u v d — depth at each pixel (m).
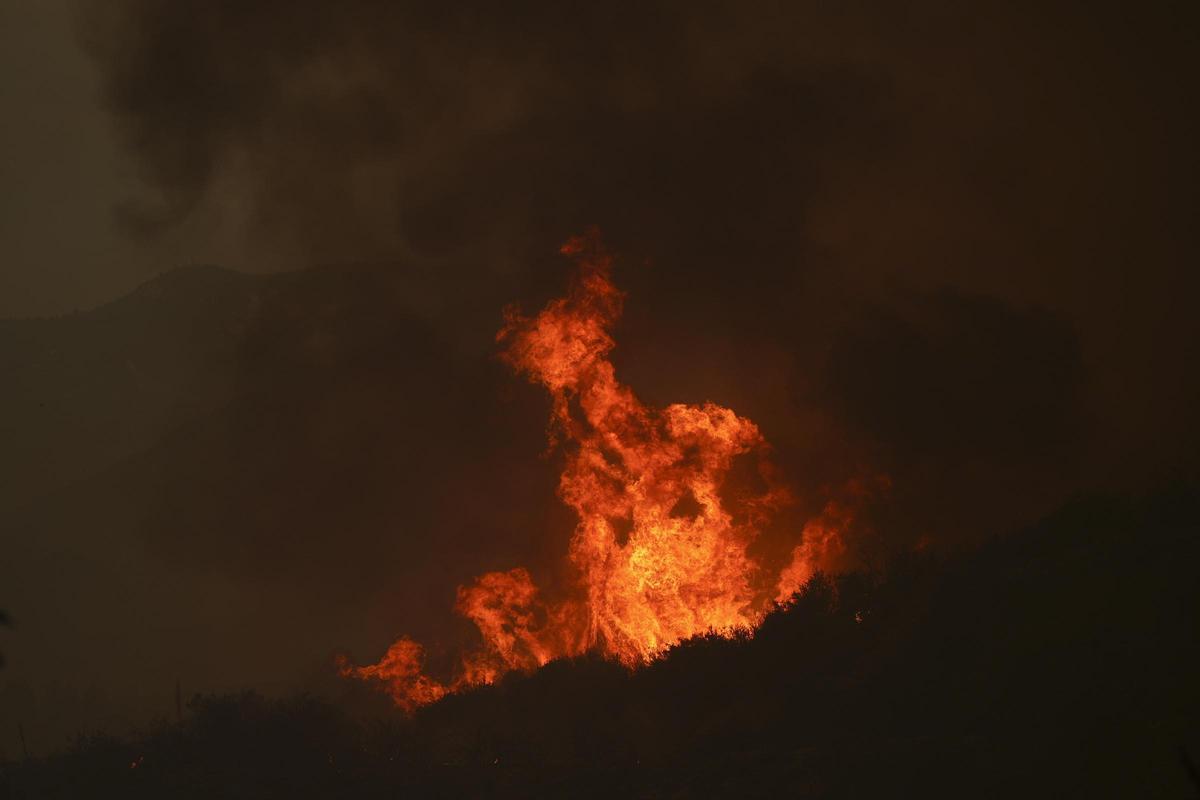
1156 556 31.05
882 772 25.62
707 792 27.95
